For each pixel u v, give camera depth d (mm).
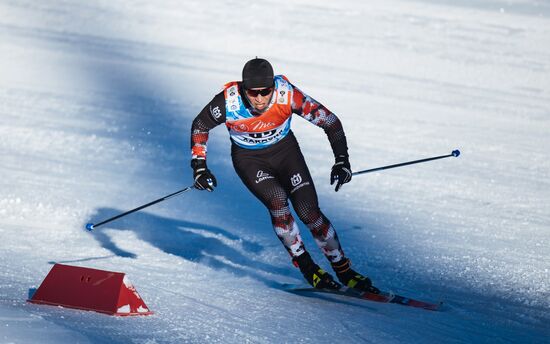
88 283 12867
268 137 15883
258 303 14719
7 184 23703
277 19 61312
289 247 15883
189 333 12133
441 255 19406
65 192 23516
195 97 41156
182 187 25688
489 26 62344
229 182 26891
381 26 60656
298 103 15648
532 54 55469
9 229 19109
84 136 31859
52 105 37062
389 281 17328
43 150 29203
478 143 34844
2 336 10164
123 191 24484
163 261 17562
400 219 23078
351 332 13289
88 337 10758
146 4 65062
